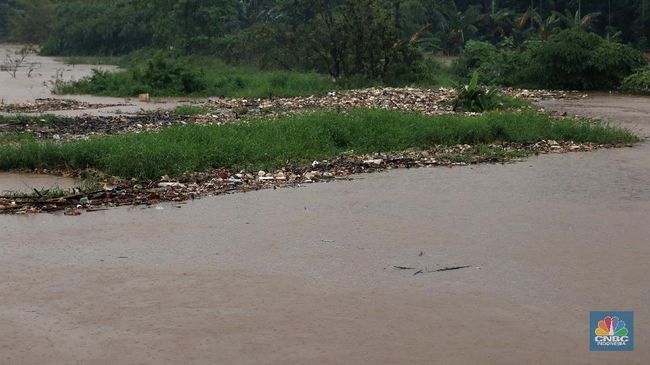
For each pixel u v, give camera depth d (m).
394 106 21.09
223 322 6.42
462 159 13.88
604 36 49.38
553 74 29.81
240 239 8.84
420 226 9.36
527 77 30.56
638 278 7.46
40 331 6.27
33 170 13.24
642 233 9.05
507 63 31.53
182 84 28.20
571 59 29.28
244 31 40.00
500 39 49.75
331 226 9.38
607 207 10.31
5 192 11.38
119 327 6.34
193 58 38.16
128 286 7.30
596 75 29.62
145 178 12.14
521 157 14.28
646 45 48.22
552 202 10.59
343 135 14.99
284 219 9.74
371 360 5.69
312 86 27.94
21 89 30.28
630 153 14.76
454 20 49.03
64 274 7.66
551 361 5.68
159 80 28.34
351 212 10.09
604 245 8.57
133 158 12.38
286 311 6.65
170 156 12.66
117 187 11.58
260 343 6.00
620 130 16.78
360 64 30.53
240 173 12.65
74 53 59.25
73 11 59.91
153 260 8.09
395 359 5.70
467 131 15.79
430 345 5.95
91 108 23.03
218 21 42.84
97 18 57.91
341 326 6.32
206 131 14.66
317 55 32.59
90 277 7.57
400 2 46.34
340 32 30.50
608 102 25.31
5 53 61.72
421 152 14.64
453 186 11.70
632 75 28.55
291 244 8.63
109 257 8.21
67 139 15.52
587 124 16.78
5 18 78.62
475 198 10.86
